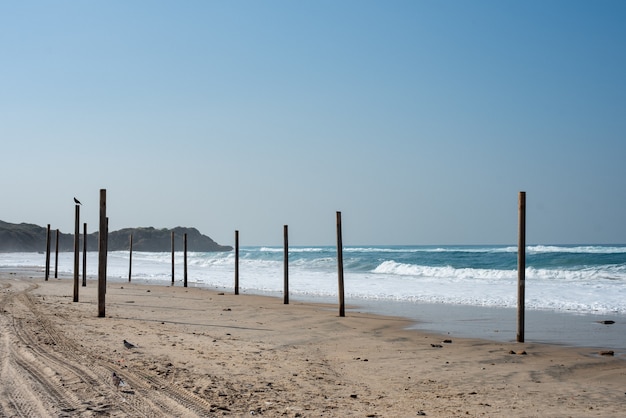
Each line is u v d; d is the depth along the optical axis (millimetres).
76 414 6914
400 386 10156
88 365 9906
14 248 199875
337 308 24109
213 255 100062
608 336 16688
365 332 17312
